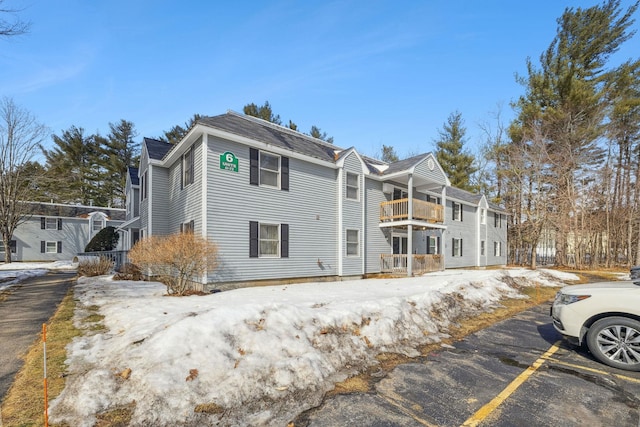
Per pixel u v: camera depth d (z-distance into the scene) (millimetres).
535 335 6809
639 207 26688
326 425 3314
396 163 18953
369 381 4430
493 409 3676
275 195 12773
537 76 27984
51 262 27422
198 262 9758
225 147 11484
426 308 7707
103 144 41875
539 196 26219
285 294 9141
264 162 12680
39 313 7488
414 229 19172
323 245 14422
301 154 13352
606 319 5125
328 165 14672
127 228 19266
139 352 4395
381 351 5539
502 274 13898
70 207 33219
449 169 37625
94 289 10820
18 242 29250
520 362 5203
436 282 12594
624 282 5754
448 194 23578
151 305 7676
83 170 39469
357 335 5789
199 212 11297
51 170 33375
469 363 5148
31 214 29375
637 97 25781
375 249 17031
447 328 7191
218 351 4426
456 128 38125
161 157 15109
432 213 18156
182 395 3596
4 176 26266
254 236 12008
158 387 3639
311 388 4105
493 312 9023
